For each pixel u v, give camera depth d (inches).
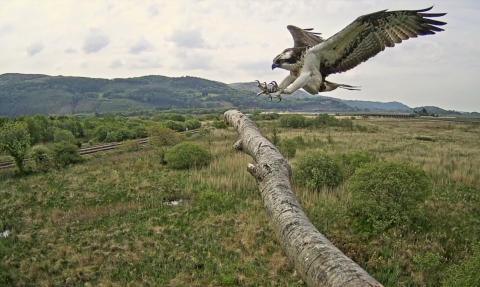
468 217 597.0
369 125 2652.6
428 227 553.6
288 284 418.9
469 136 2022.6
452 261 457.7
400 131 2314.2
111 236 564.4
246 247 509.4
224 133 1937.7
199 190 802.2
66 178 984.3
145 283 430.0
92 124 2372.0
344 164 868.0
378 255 475.5
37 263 483.2
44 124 1959.9
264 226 572.4
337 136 1811.0
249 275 444.1
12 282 446.6
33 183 943.0
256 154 165.3
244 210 652.1
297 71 173.2
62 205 749.9
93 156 1332.4
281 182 143.3
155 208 700.7
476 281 326.3
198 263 470.3
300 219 124.3
